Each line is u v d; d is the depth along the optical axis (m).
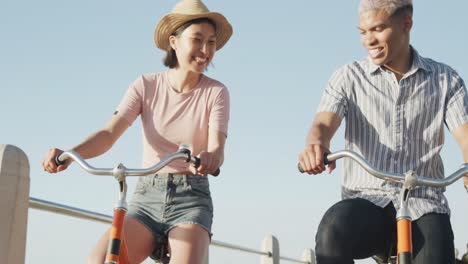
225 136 3.50
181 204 3.43
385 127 3.26
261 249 7.30
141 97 3.61
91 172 2.85
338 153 2.70
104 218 3.94
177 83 3.59
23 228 3.11
